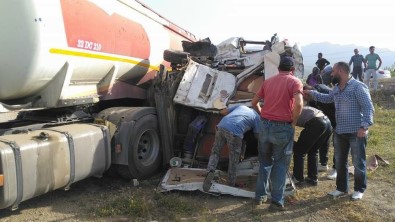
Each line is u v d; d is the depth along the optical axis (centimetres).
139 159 635
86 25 545
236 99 689
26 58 469
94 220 477
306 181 631
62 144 488
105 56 598
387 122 1232
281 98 489
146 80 761
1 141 436
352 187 611
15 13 462
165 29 841
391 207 536
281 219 494
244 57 746
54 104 537
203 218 479
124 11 675
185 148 685
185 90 681
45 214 490
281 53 712
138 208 498
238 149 564
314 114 591
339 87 544
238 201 545
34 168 449
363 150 546
